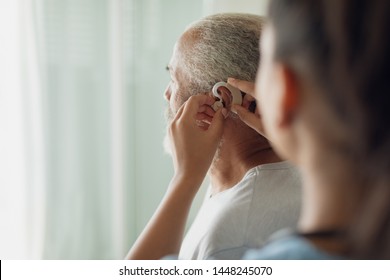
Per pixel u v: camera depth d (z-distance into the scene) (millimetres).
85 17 3145
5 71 2926
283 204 1235
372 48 541
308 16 572
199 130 1273
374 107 550
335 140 584
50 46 3061
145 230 1190
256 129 1272
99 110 3262
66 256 3270
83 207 3295
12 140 2990
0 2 2891
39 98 3035
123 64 3254
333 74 559
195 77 1381
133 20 3277
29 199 3084
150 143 3414
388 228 552
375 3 541
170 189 1235
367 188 586
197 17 3312
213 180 1467
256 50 1329
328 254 604
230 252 1180
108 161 3334
